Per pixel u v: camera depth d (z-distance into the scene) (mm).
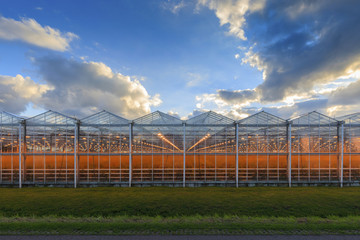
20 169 25047
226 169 26266
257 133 26766
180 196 20797
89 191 23047
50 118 26125
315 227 11641
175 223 12547
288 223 12836
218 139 26656
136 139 26516
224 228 11484
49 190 23484
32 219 14016
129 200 19375
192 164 26312
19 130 25359
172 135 26641
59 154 25797
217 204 18250
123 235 10531
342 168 25953
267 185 26031
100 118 26578
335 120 26500
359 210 17016
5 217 14734
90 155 26172
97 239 10070
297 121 26594
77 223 12422
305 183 26000
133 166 26156
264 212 16516
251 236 10469
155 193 22078
